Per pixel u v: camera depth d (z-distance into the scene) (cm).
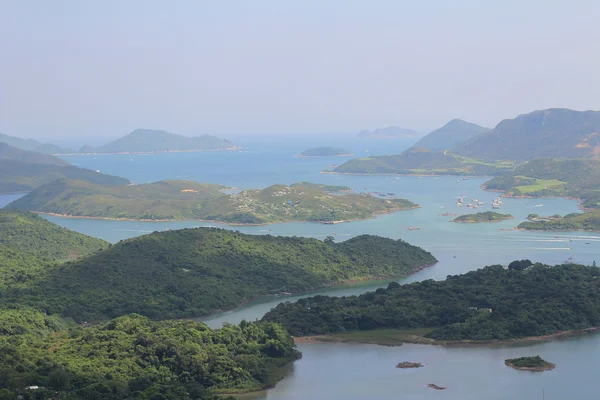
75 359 19638
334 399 18712
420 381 19862
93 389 17425
